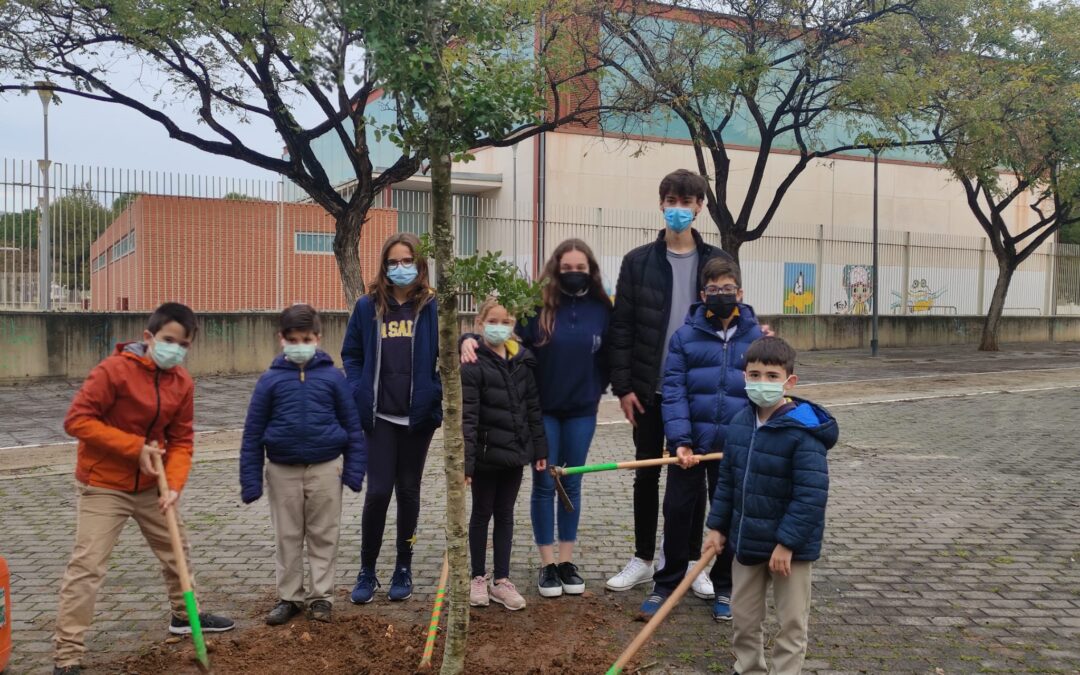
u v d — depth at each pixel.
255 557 5.43
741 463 3.63
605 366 4.91
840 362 19.23
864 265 23.58
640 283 4.79
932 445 9.47
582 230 19.02
